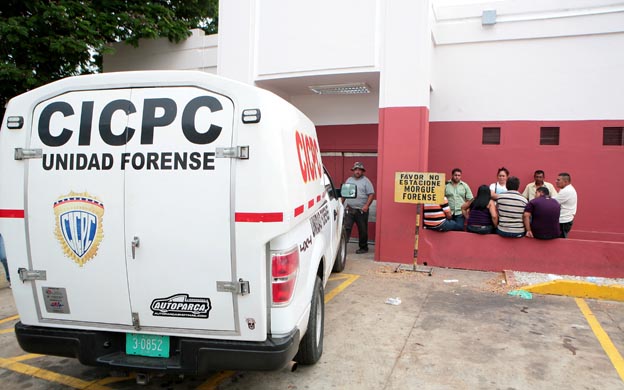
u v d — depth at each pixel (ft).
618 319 17.19
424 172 24.70
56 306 10.46
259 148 9.40
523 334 15.65
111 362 10.16
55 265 10.31
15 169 10.37
